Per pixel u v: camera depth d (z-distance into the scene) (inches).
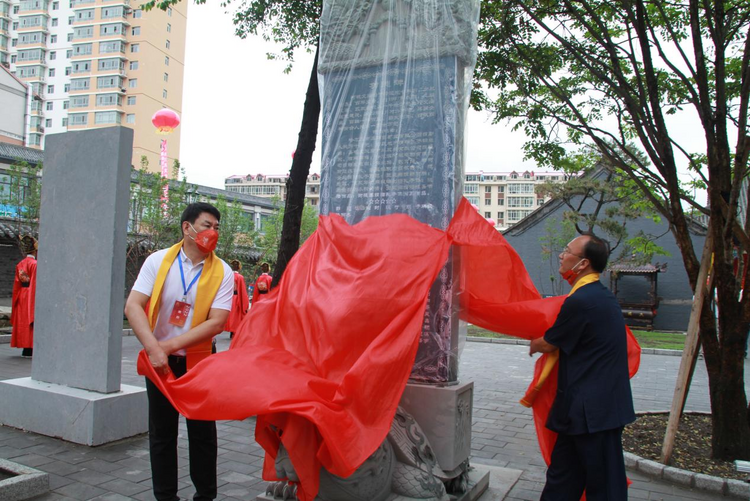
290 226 235.3
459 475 133.2
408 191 138.9
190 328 124.3
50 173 200.8
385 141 142.2
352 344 113.4
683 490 160.4
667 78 236.5
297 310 121.3
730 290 181.0
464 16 139.6
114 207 183.8
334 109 148.6
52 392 184.4
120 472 155.3
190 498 139.0
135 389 191.0
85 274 189.2
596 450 110.1
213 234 125.3
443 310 134.5
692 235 868.6
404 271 118.3
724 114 180.9
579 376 114.0
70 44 2190.0
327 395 105.2
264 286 528.4
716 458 179.6
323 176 148.0
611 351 114.4
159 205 603.2
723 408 179.8
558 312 131.3
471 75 142.5
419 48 141.2
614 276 857.5
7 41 2256.4
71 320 192.1
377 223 129.9
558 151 265.6
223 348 437.1
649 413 239.1
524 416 249.1
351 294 116.4
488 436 215.3
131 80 2085.4
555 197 789.2
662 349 520.7
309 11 284.4
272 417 103.4
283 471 113.0
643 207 402.3
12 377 279.3
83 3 2105.1
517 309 137.6
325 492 112.7
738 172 177.8
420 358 135.3
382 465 113.8
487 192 3595.0
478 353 478.6
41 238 201.9
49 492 140.8
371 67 146.0
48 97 2197.3
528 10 207.5
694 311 175.3
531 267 995.3
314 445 102.0
